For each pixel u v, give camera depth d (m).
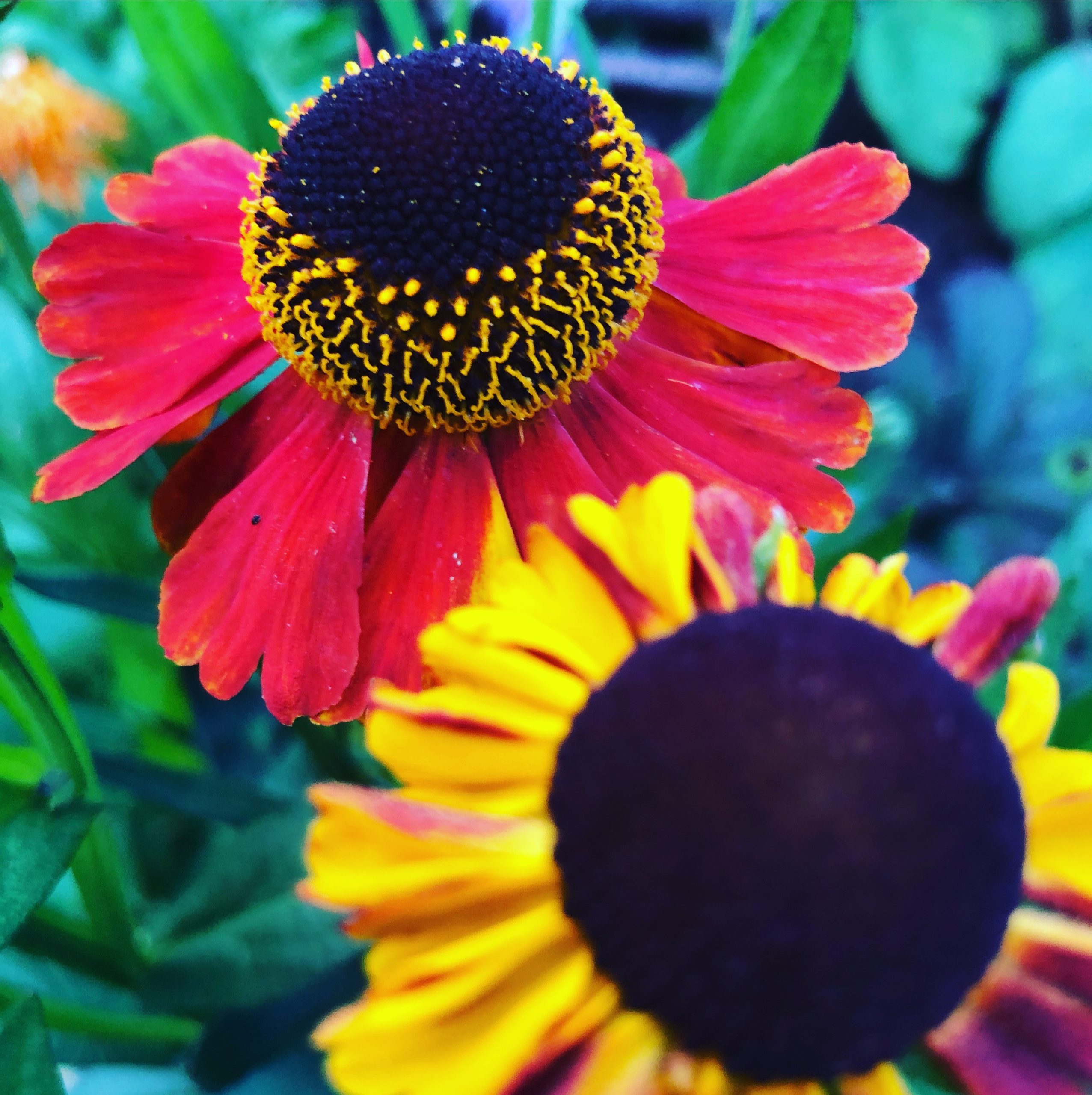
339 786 0.08
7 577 0.10
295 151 0.10
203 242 0.11
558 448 0.10
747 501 0.10
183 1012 0.10
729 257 0.11
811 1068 0.08
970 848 0.08
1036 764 0.09
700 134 0.13
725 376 0.10
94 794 0.10
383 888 0.08
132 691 0.13
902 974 0.08
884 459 0.14
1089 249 0.28
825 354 0.10
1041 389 0.26
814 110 0.12
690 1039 0.08
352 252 0.10
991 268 0.30
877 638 0.08
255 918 0.11
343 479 0.10
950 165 0.31
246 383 0.10
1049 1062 0.08
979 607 0.09
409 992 0.08
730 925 0.08
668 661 0.08
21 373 0.12
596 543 0.09
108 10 0.17
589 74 0.14
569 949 0.08
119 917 0.11
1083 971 0.08
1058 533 0.23
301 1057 0.10
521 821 0.08
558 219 0.10
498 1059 0.08
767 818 0.08
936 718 0.08
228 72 0.12
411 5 0.13
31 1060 0.08
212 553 0.10
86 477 0.10
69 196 0.14
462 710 0.08
